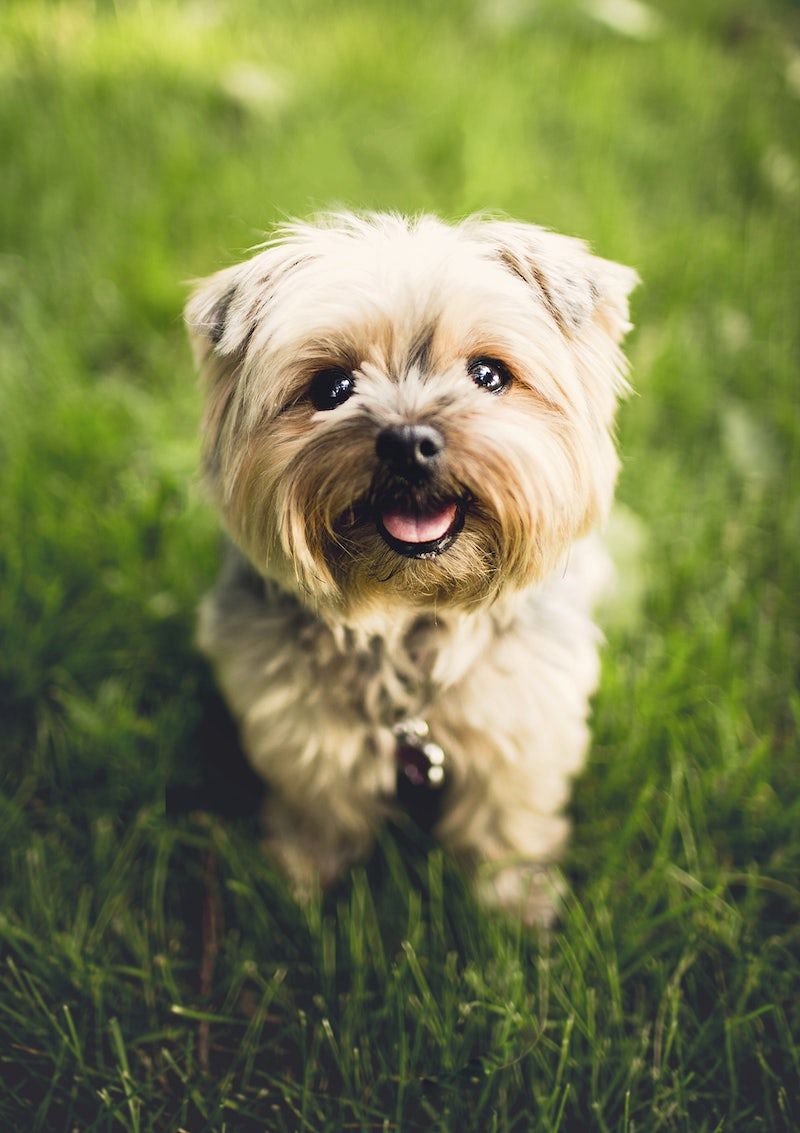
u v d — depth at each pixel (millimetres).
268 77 1119
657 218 979
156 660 662
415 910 561
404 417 452
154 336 835
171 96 1090
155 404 780
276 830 608
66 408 749
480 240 498
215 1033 546
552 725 540
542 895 589
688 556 696
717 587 693
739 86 1188
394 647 524
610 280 498
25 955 541
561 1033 531
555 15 1305
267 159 1003
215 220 931
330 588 492
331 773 555
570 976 541
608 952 544
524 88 1153
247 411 479
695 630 667
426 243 479
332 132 1043
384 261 469
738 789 598
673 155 1062
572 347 490
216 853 599
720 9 1394
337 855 609
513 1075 522
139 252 884
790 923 578
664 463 750
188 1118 520
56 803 613
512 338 464
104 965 549
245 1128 518
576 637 544
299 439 467
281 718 539
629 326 511
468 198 956
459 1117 513
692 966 554
